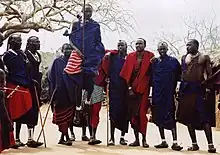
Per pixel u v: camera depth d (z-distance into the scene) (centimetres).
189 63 884
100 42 951
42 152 827
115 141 1040
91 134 959
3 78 777
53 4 2406
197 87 884
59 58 940
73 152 834
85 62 927
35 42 908
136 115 929
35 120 896
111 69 956
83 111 977
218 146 983
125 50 959
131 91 934
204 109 884
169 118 908
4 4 2308
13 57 866
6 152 819
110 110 952
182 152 866
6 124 775
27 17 2298
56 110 927
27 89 875
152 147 932
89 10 939
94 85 950
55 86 927
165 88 912
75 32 939
